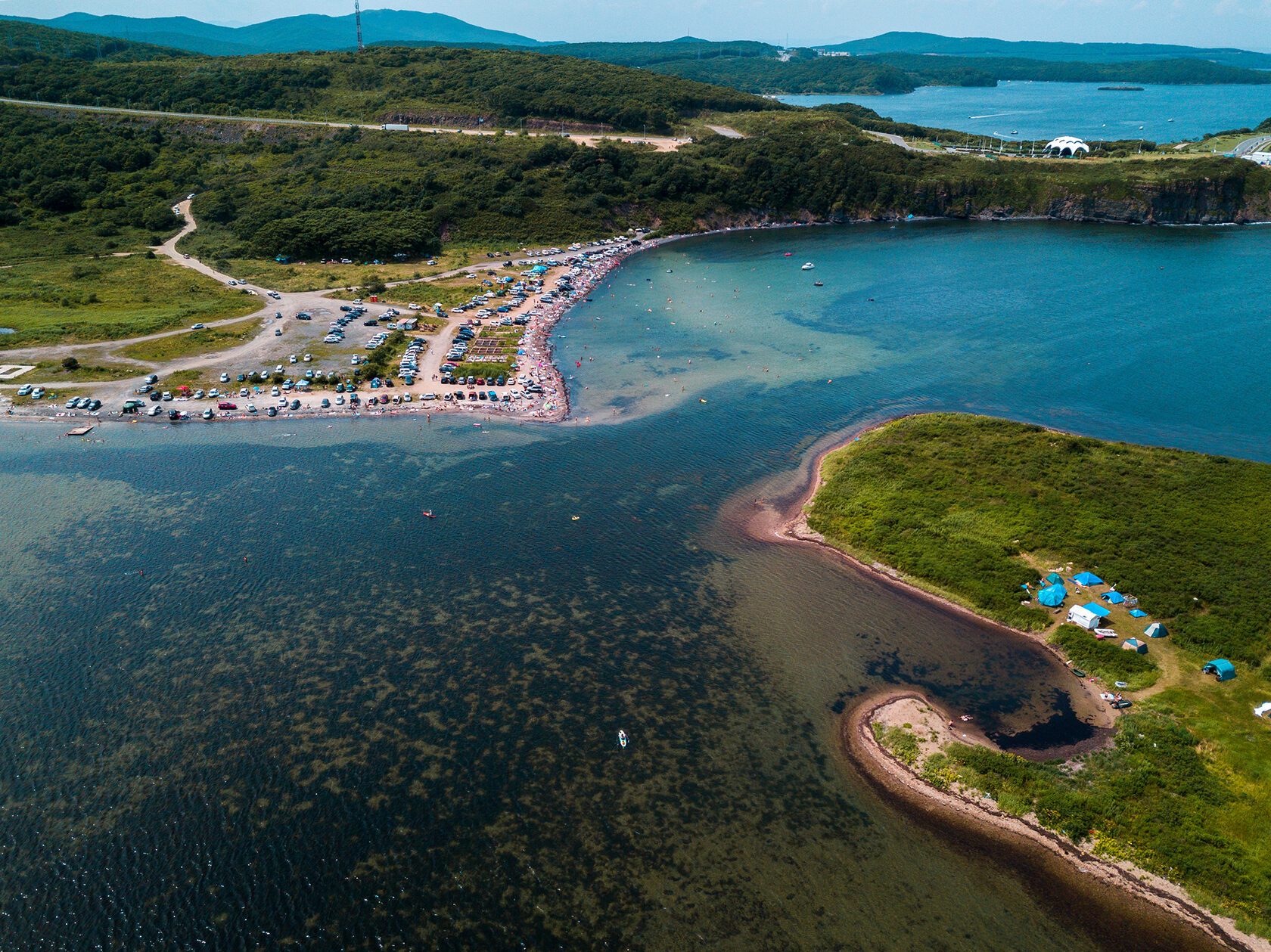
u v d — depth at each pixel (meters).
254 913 55.16
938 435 115.88
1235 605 78.69
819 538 97.31
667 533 98.88
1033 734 68.69
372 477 112.19
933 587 87.44
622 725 70.62
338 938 53.62
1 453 118.75
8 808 62.94
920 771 65.50
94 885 57.16
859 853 58.94
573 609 85.75
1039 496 99.38
